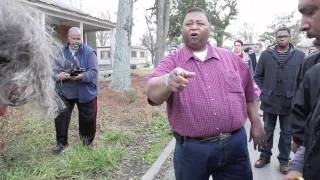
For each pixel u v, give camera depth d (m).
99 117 8.59
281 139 5.57
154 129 7.79
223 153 2.99
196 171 3.00
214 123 2.92
